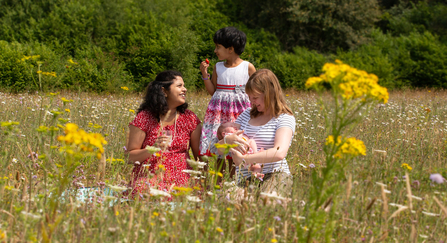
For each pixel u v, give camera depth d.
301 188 2.59
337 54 22.28
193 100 9.42
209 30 19.20
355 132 4.81
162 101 3.40
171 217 2.09
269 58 20.00
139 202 2.46
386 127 5.61
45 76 4.11
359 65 20.56
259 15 24.80
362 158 2.85
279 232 2.08
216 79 4.24
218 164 3.87
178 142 3.48
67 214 2.09
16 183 2.59
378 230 2.09
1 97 8.30
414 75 21.61
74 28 19.20
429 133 4.99
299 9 23.98
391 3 34.66
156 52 16.94
